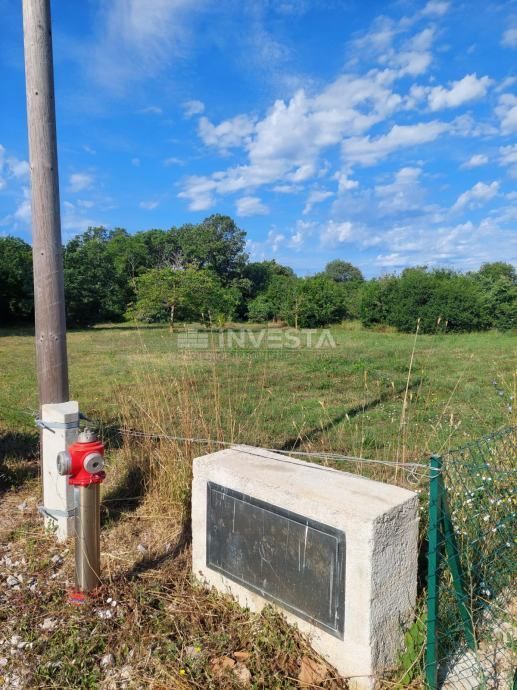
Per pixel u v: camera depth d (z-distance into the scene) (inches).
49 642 84.3
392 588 74.1
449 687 74.4
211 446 141.6
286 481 84.4
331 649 75.4
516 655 80.0
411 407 248.1
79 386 316.8
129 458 153.6
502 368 383.9
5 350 553.0
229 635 83.8
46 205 124.3
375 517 69.6
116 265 1235.2
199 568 97.9
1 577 104.7
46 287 126.4
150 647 82.7
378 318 938.1
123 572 105.3
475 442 98.0
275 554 82.4
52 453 120.6
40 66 118.9
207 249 1771.7
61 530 119.5
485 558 88.9
